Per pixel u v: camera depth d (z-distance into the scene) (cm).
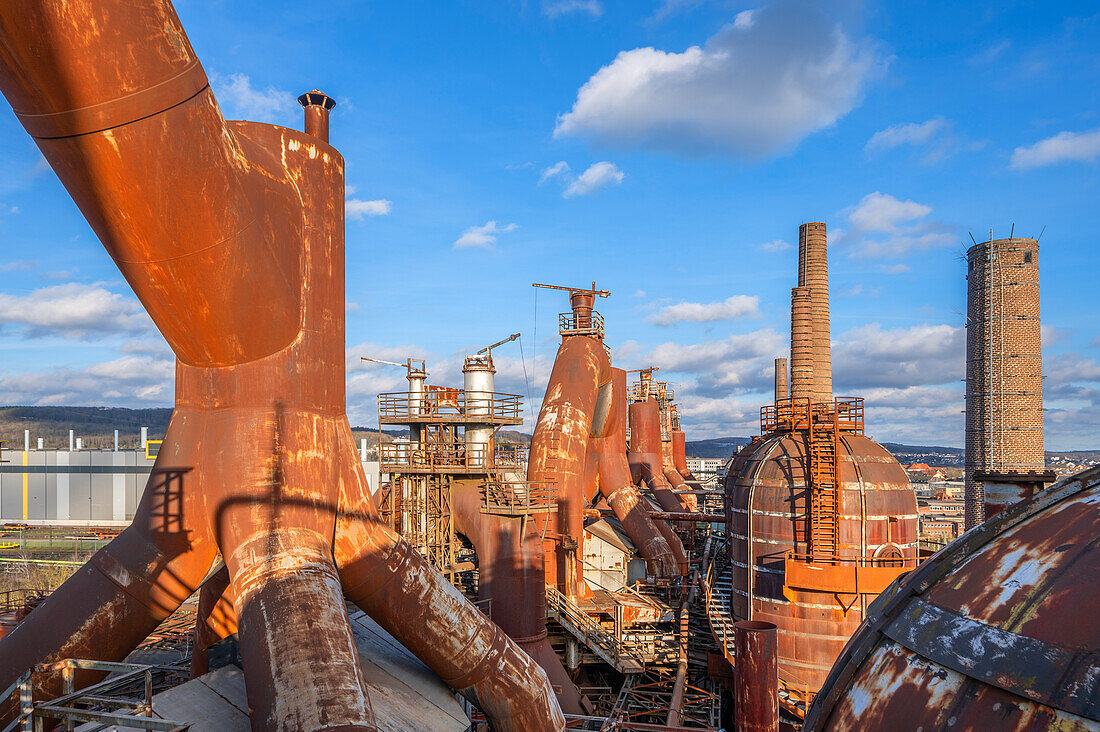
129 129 988
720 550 5303
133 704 973
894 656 646
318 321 1478
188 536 1343
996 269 7331
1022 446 7062
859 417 3178
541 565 2748
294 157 1472
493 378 3372
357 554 1490
